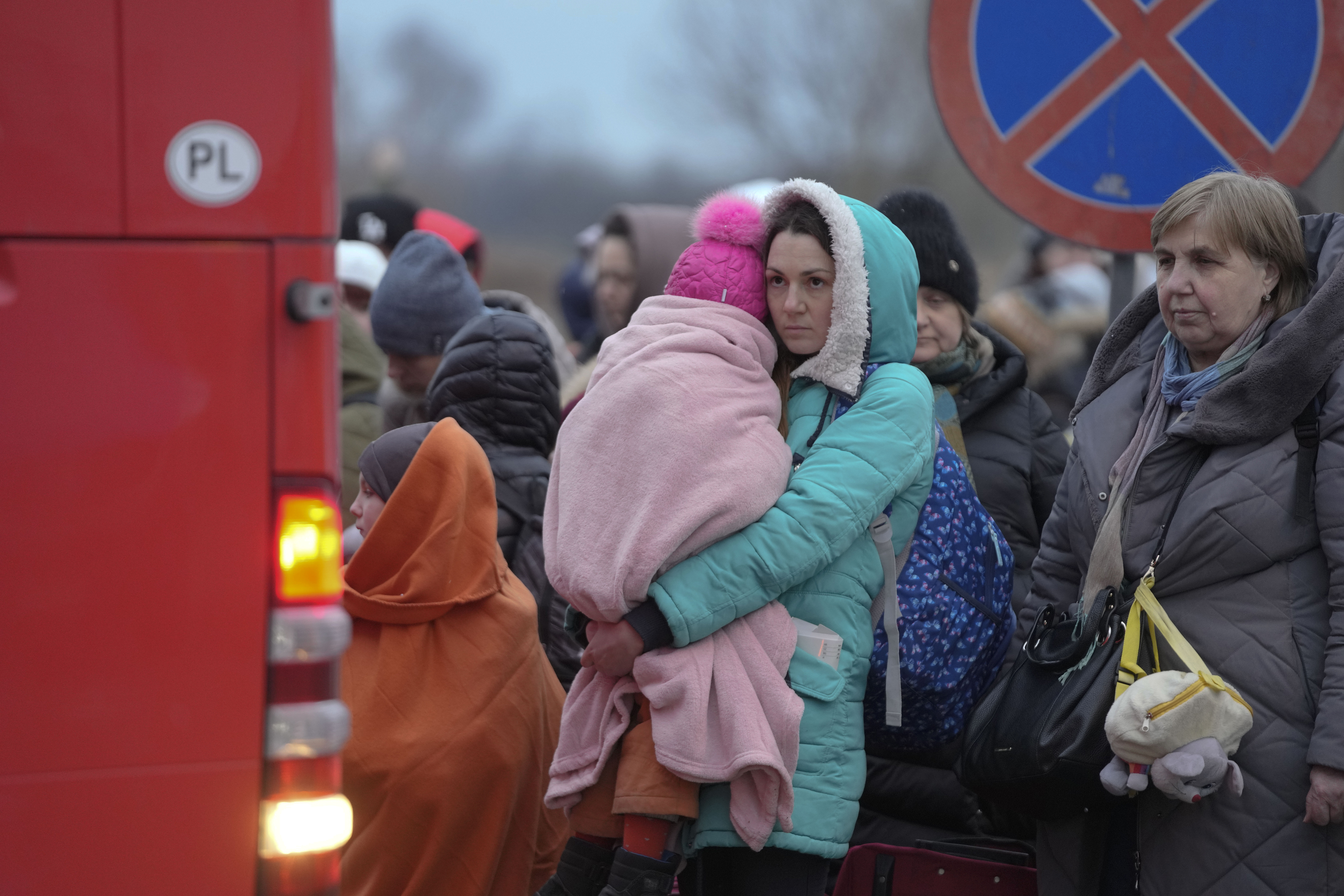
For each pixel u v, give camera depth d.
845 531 8.77
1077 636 9.27
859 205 9.42
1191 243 8.88
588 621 9.33
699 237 9.71
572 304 30.25
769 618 8.87
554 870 11.45
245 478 6.48
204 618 6.45
